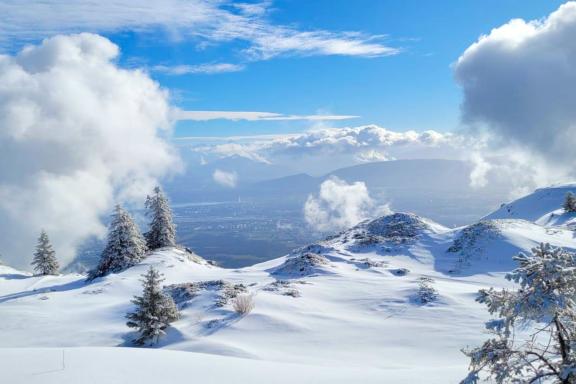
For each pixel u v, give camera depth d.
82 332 28.98
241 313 28.58
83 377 9.20
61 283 56.81
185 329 26.33
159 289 27.12
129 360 11.07
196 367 11.05
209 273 56.34
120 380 9.17
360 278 41.56
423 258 53.47
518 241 50.88
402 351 21.94
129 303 35.84
